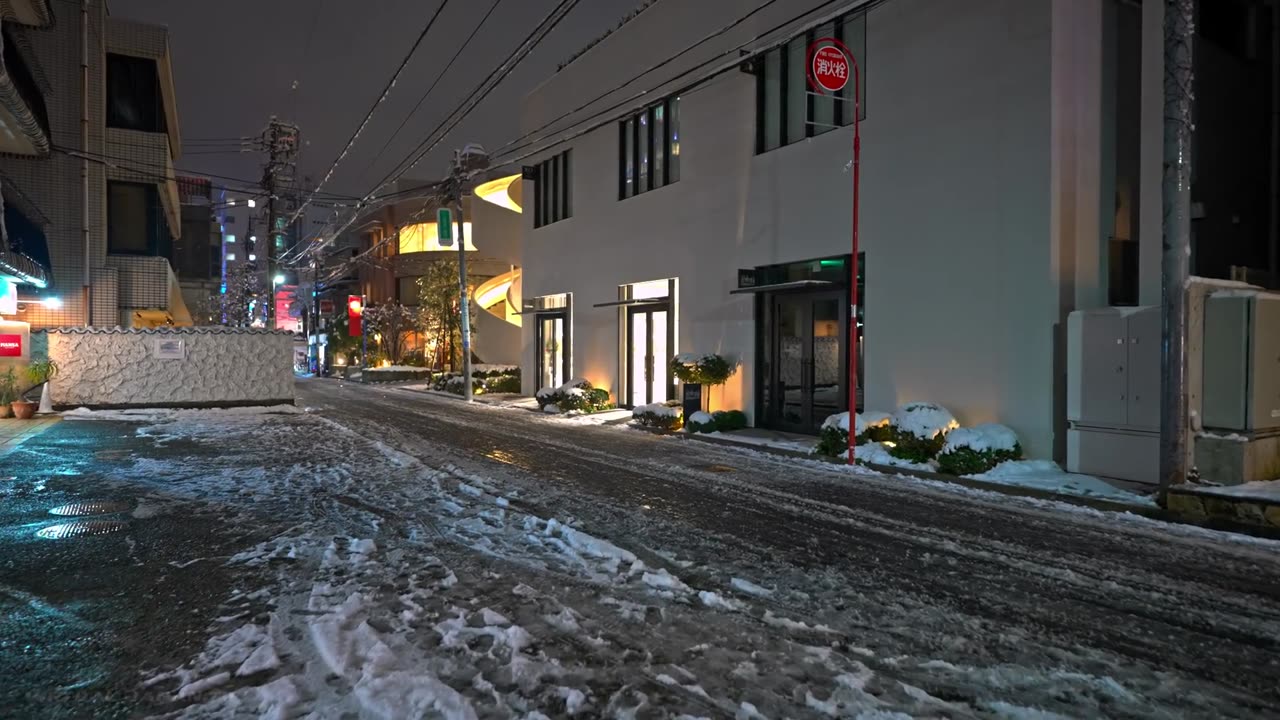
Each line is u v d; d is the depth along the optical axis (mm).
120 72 26312
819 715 3492
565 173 24125
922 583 5539
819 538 6863
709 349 17062
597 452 12875
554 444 14000
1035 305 10539
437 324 45875
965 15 11484
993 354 11078
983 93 11227
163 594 5180
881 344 12906
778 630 4590
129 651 4195
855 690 3756
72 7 24219
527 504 8359
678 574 5734
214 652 4180
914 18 12281
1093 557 6254
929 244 12031
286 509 8016
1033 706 3611
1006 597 5238
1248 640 4496
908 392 12430
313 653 4160
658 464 11469
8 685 3771
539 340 26672
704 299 17188
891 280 12695
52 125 23938
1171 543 6707
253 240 52000
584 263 22641
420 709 3500
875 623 4723
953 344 11664
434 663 4031
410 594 5203
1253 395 7988
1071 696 3730
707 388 16922
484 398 27266
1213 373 8266
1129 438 9258
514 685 3777
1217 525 7312
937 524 7438
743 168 15992
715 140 16797
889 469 10711
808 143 14320
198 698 3619
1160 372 8930
